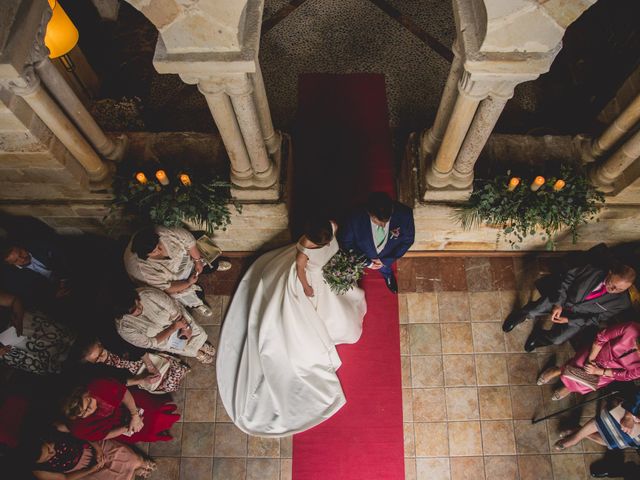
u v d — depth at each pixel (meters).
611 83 6.57
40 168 4.98
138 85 6.90
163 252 4.81
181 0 3.20
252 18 3.68
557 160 5.50
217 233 5.95
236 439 5.55
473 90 4.00
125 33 7.20
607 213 5.50
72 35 4.63
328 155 6.38
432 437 5.55
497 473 5.43
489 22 3.38
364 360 5.77
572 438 5.32
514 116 6.68
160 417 5.42
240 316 5.84
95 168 5.26
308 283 4.90
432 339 5.92
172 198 5.15
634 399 4.61
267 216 5.60
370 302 5.99
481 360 5.84
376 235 4.89
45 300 5.49
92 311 5.89
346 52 7.02
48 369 5.30
